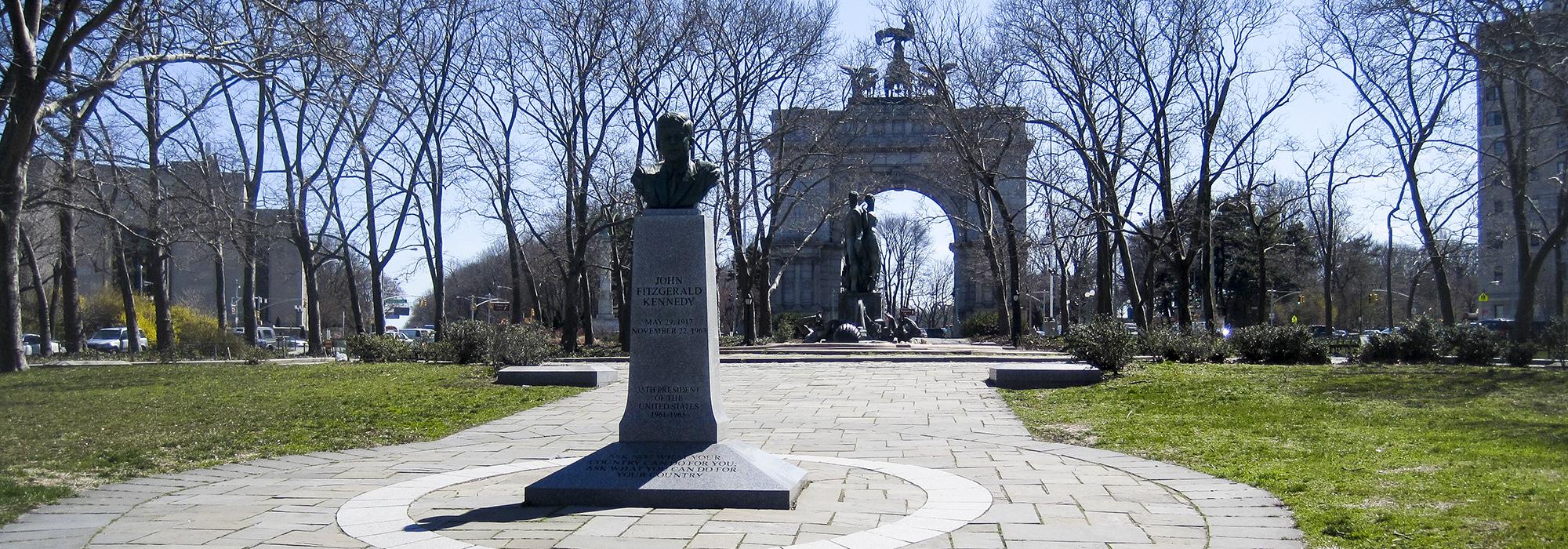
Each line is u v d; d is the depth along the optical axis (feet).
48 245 179.93
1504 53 88.58
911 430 53.11
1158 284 244.01
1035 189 169.99
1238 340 101.71
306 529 29.17
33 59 80.18
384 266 151.02
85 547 27.45
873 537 28.02
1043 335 174.19
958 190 197.06
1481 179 119.55
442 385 80.64
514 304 159.63
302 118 140.15
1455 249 175.11
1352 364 96.73
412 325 490.08
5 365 93.30
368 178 149.07
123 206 134.10
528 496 32.01
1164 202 132.16
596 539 27.66
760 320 177.78
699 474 32.01
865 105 171.01
